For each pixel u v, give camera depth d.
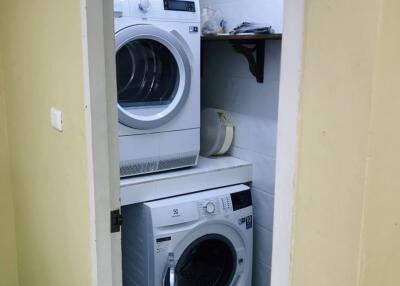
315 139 0.71
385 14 0.61
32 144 2.16
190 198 2.31
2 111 2.57
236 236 2.45
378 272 0.69
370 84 0.62
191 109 2.38
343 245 0.69
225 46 2.68
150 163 2.30
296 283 0.79
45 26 1.76
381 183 0.66
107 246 1.57
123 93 2.23
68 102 1.64
